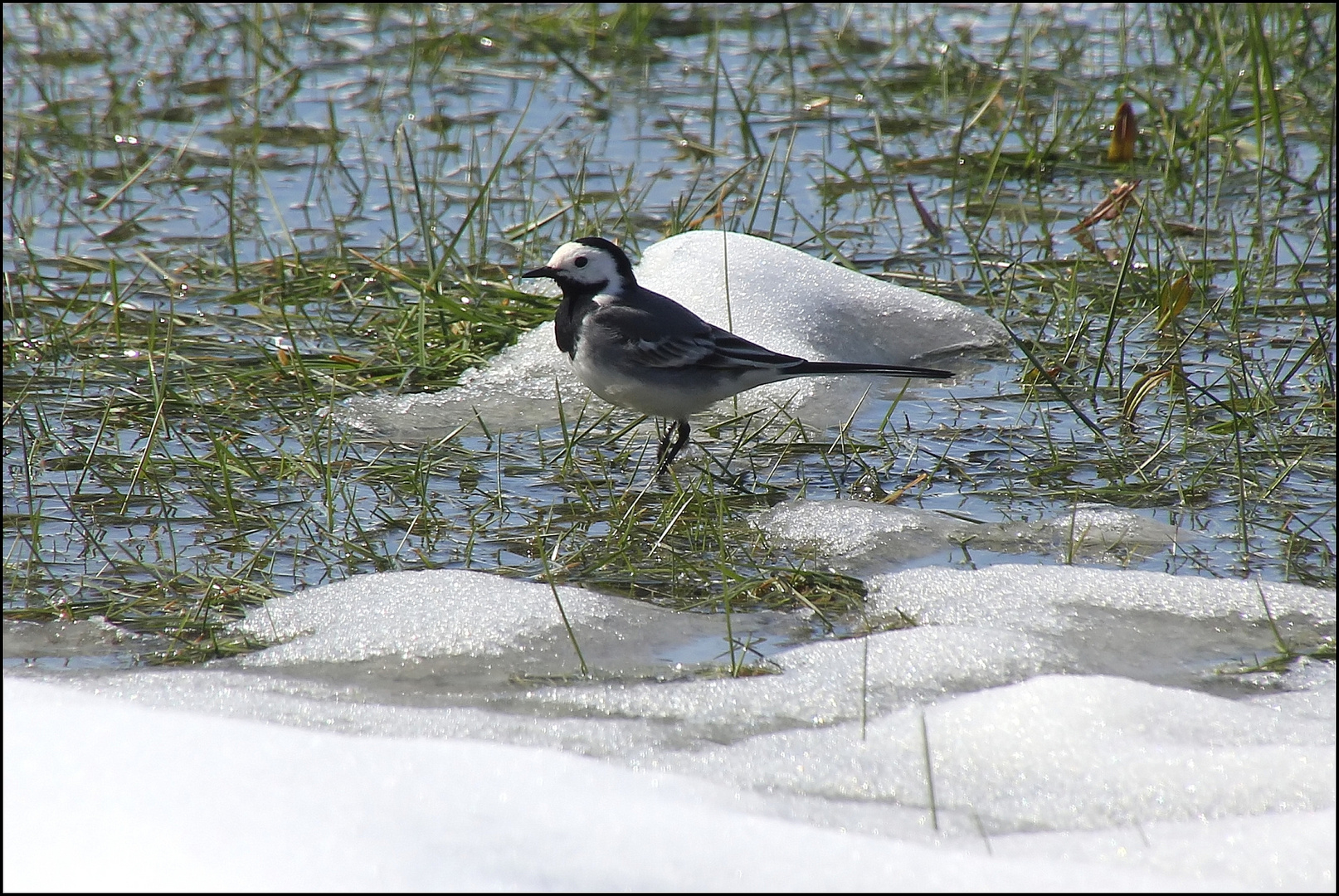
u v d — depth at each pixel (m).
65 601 9.00
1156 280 14.45
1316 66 20.02
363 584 9.13
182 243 16.20
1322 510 10.40
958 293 14.77
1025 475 11.12
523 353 13.51
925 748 6.45
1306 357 12.77
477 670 8.12
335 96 21.16
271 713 7.51
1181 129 18.89
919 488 10.92
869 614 8.99
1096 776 6.70
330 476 10.91
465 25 23.77
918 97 20.77
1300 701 7.77
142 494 10.71
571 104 20.86
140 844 5.23
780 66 22.09
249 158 18.70
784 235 16.36
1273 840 5.95
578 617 8.68
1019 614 8.83
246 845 5.26
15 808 5.42
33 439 11.52
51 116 19.94
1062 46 22.92
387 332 13.73
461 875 5.20
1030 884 5.42
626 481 11.23
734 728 7.45
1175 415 12.17
